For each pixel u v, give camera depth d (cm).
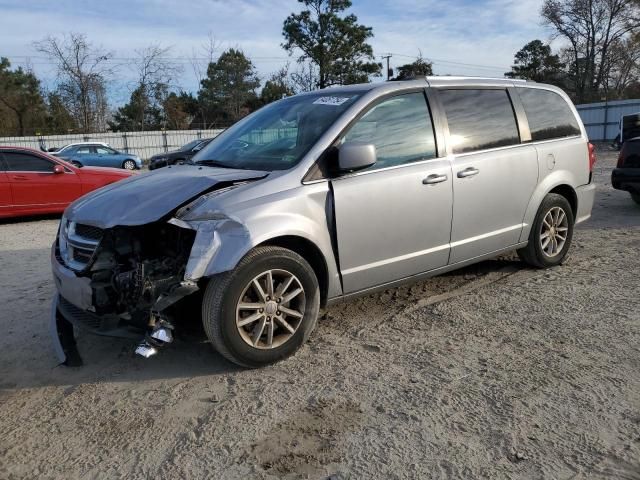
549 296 490
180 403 332
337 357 384
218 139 502
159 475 268
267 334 366
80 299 363
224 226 339
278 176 373
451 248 459
